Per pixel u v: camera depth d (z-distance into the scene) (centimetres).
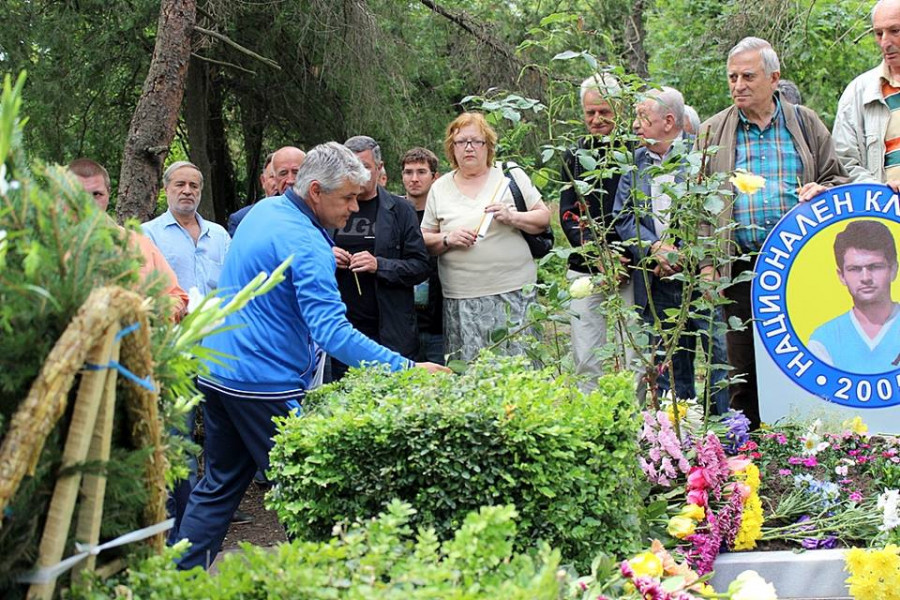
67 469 185
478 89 1091
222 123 1170
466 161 589
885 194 459
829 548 383
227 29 955
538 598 192
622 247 504
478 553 215
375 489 304
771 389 469
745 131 506
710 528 360
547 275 564
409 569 215
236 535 585
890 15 538
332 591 201
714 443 383
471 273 585
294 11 969
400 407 314
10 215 190
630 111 416
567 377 380
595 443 315
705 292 429
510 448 299
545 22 421
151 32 993
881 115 556
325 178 392
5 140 183
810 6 1150
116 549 206
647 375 420
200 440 657
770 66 494
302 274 385
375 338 574
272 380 394
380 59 982
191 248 596
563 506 302
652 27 1462
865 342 461
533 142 988
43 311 185
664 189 402
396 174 1036
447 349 598
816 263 465
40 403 175
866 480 433
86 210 199
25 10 918
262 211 399
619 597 269
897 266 458
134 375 195
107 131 1024
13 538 183
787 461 439
